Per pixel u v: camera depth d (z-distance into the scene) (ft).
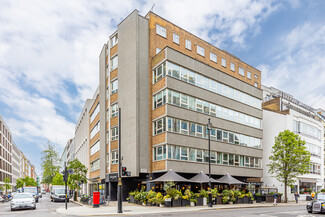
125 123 102.47
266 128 153.79
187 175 104.37
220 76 118.11
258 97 139.74
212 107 112.57
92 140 157.69
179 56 100.58
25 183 381.81
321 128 180.86
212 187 113.50
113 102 111.55
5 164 288.92
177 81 98.58
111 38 117.29
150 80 103.65
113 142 108.68
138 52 101.81
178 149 96.68
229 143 117.70
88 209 75.10
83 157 197.47
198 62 108.17
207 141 107.65
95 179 144.36
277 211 70.49
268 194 114.83
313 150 166.61
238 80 128.16
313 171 164.04
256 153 132.16
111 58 116.06
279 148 126.31
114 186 110.32
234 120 123.13
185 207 79.77
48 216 59.67
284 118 147.54
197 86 106.11
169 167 91.91
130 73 102.63
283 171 124.26
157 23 108.17
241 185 125.70
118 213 62.59
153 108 101.50
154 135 99.35
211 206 80.69
